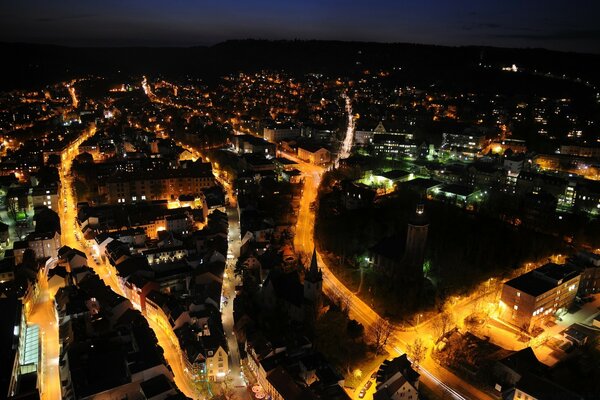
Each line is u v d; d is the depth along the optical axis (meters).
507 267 198.38
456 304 179.00
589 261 184.50
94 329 153.25
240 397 135.00
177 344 153.62
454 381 141.38
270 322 164.00
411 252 185.12
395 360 136.62
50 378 140.88
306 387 125.06
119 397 125.44
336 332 156.38
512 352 149.50
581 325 164.12
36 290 184.12
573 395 120.69
